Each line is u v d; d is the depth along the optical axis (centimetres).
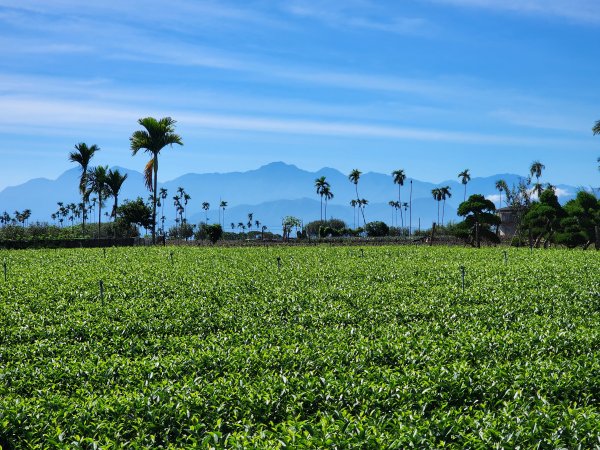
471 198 6694
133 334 1736
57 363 1330
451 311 2012
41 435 938
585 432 884
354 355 1358
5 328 1809
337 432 877
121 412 996
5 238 6675
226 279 2878
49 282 2831
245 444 837
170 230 13912
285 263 3816
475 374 1163
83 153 7312
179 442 934
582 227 5800
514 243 6944
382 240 7762
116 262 4006
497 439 867
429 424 914
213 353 1339
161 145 6319
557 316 1919
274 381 1124
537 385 1120
